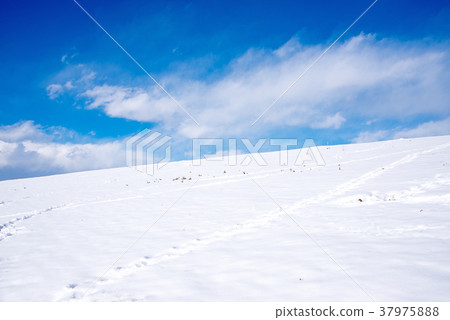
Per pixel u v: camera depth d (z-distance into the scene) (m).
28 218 16.14
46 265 8.37
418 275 5.57
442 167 17.39
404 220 9.24
